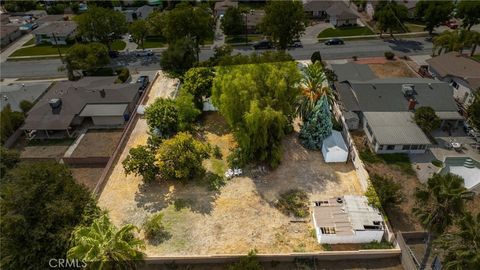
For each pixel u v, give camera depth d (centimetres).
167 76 6141
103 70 7025
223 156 4478
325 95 4456
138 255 2791
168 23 6812
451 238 2548
